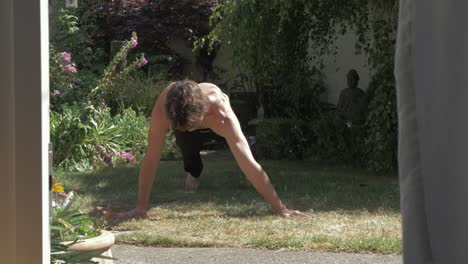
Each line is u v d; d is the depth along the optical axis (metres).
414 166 1.66
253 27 9.28
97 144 9.37
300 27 10.32
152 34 13.95
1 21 1.89
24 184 1.90
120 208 6.26
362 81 11.40
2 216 1.92
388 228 5.18
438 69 1.66
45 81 1.93
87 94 10.39
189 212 6.04
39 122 1.89
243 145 5.71
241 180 7.91
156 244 4.84
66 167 9.02
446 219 1.65
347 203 6.41
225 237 4.95
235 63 9.55
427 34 1.66
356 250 4.55
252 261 4.34
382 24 9.12
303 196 6.85
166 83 12.51
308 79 11.19
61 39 12.02
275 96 11.56
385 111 8.48
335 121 9.92
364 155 9.44
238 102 12.55
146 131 10.26
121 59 10.86
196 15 14.12
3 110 1.90
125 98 11.42
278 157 10.42
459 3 1.64
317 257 4.41
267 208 6.12
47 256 1.97
